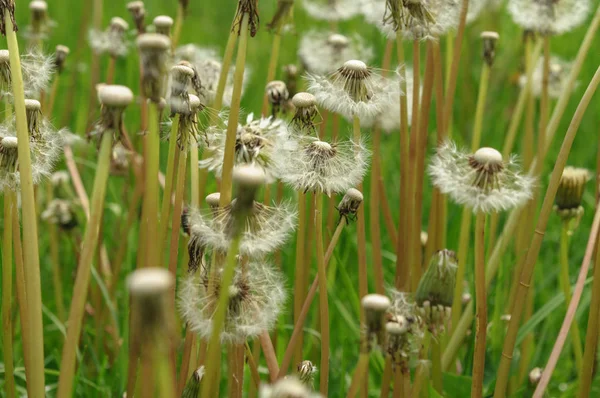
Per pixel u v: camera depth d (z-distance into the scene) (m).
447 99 0.79
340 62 0.88
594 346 0.73
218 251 0.66
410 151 0.77
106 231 0.98
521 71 1.07
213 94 0.80
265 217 0.66
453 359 0.79
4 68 0.69
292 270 0.86
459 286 0.79
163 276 0.54
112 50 0.91
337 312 0.85
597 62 1.34
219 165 0.73
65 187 0.91
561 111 0.80
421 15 0.73
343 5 0.94
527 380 0.81
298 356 0.77
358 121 0.72
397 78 0.74
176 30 0.84
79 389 0.81
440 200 0.79
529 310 0.84
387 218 0.84
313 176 0.69
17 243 0.69
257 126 0.71
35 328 0.65
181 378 0.70
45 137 0.70
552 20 0.83
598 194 0.83
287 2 0.78
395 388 0.73
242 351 0.69
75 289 0.62
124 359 0.79
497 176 0.67
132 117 1.05
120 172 0.87
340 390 0.78
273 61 0.79
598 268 0.72
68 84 1.20
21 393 0.81
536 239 0.71
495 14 1.26
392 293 0.73
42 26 0.88
